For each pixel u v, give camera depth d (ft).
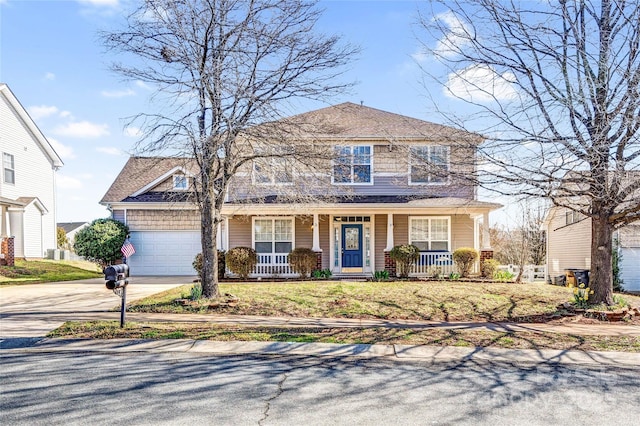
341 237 62.03
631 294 54.29
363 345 25.62
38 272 66.08
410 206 55.72
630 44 29.12
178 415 15.35
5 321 30.96
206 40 35.12
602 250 35.78
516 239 78.95
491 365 22.18
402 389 18.43
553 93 30.50
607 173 30.66
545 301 39.73
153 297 41.91
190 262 71.41
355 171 57.31
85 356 23.24
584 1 30.94
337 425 14.69
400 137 49.75
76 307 37.24
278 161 40.19
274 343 25.84
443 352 24.43
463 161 32.73
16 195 78.95
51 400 16.74
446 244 61.57
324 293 42.52
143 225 71.10
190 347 24.99
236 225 61.98
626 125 28.55
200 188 42.34
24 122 81.66
